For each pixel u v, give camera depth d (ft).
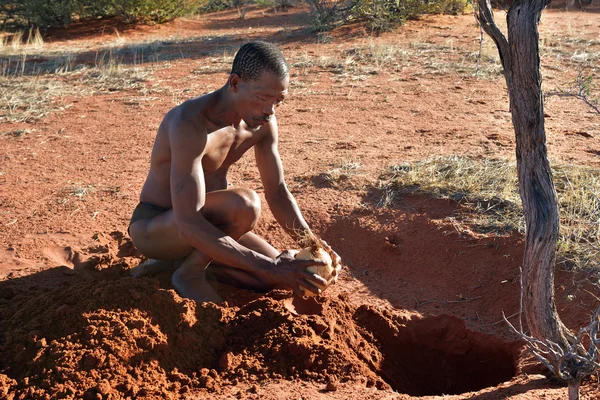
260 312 12.00
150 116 26.66
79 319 11.17
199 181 11.74
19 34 49.03
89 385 10.07
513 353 12.22
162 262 13.73
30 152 22.48
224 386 10.54
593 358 9.11
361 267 15.25
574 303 12.71
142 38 47.75
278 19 54.13
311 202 17.19
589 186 16.14
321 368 10.92
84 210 17.42
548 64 31.76
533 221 9.90
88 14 53.88
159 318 11.35
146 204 13.19
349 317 12.88
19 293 13.28
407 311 13.51
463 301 13.76
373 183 17.92
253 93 11.12
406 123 24.13
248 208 12.25
